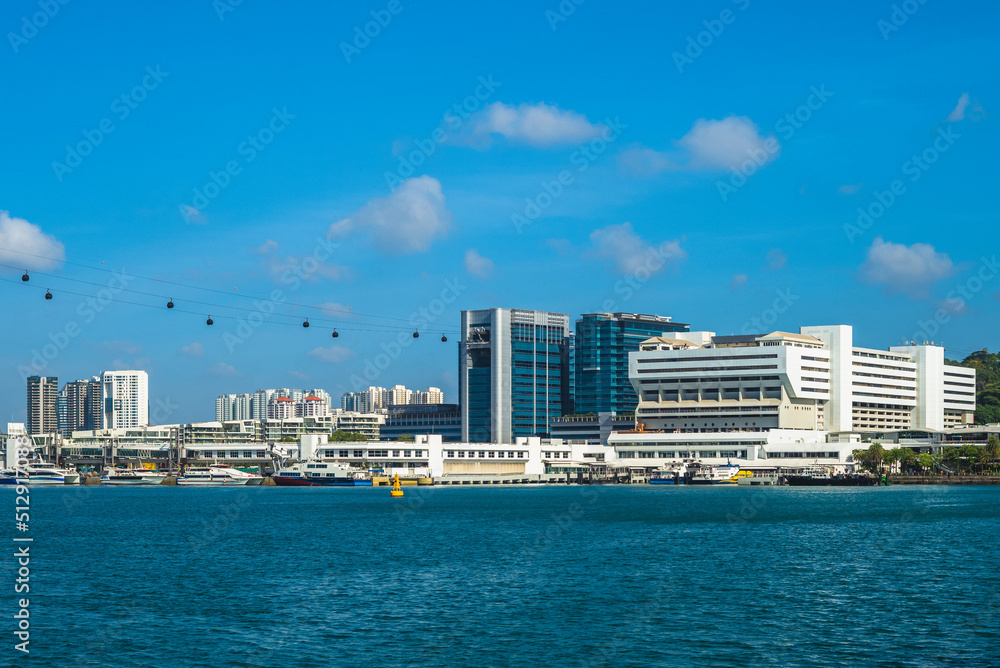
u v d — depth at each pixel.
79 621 90.00
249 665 75.31
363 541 154.38
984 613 91.69
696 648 79.38
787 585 107.88
